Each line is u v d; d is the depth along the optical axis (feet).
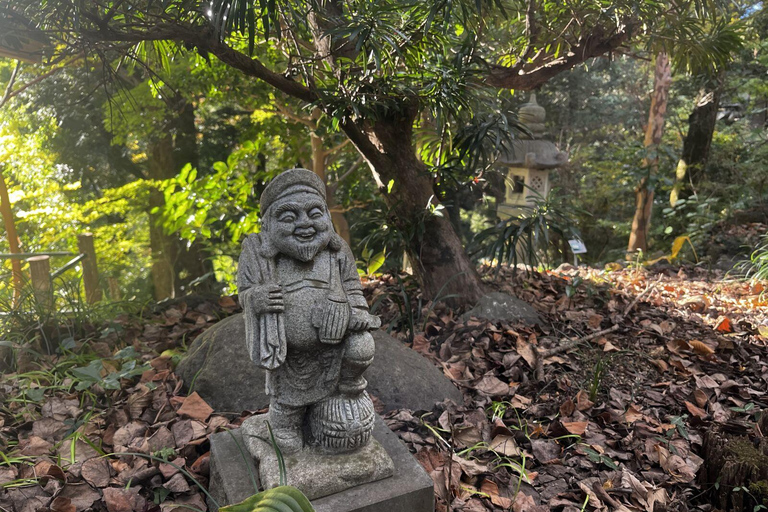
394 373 9.88
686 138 29.66
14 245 23.04
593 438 8.98
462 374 10.81
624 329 13.03
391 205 13.43
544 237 12.94
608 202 33.27
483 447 8.57
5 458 7.64
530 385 10.46
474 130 12.79
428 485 6.82
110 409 9.29
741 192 27.61
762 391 10.59
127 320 12.92
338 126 12.18
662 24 13.47
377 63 9.87
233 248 25.09
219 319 13.14
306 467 6.69
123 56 10.74
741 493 7.47
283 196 6.74
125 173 35.14
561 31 13.60
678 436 9.13
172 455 8.11
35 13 9.36
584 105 39.19
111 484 7.54
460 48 12.43
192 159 34.22
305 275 6.85
